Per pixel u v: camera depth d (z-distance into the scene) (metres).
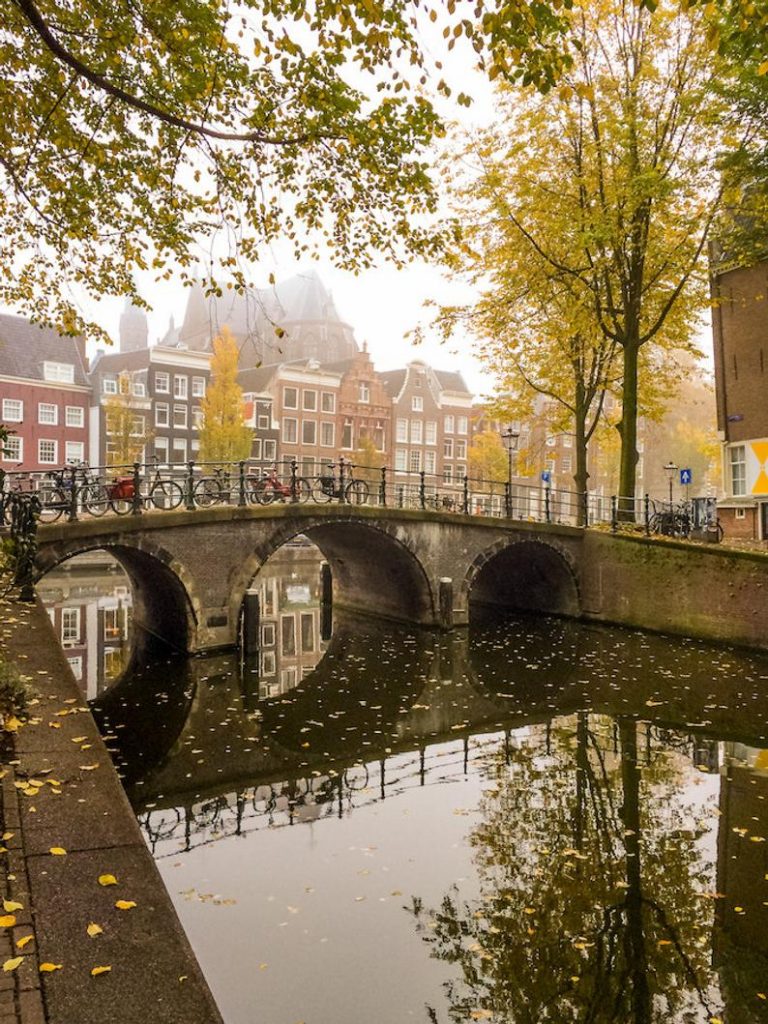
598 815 6.77
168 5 5.44
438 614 16.88
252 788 7.55
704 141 14.61
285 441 40.75
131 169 7.39
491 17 4.72
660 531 18.09
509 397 20.50
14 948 2.71
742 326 18.23
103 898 3.06
